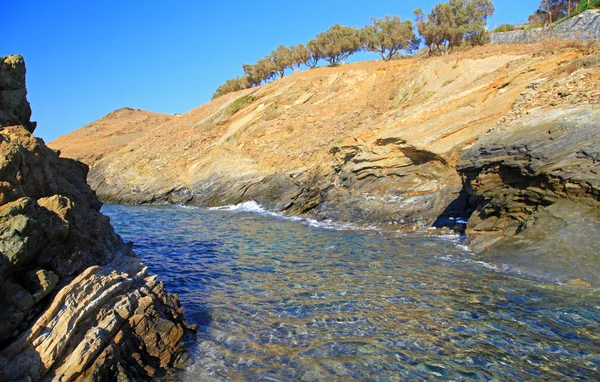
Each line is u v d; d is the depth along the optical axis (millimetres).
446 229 14070
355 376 4973
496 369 5051
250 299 7660
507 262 9305
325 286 8320
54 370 4184
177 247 12578
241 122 32844
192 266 10211
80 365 4262
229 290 8250
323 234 14422
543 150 10398
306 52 43750
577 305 6832
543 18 41906
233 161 27734
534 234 9625
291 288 8258
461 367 5113
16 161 5109
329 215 17922
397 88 27703
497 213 11375
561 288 7664
